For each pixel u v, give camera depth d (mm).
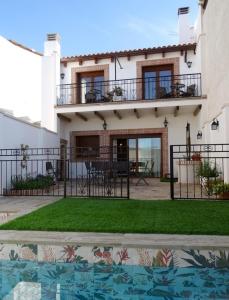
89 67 12633
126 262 3244
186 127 11828
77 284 2852
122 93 11820
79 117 12422
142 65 12227
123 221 4188
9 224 4090
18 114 11633
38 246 3455
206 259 3111
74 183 10219
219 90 7832
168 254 3174
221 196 6145
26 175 8523
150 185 9289
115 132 12453
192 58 11852
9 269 3215
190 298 2578
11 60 11383
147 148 12391
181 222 4074
